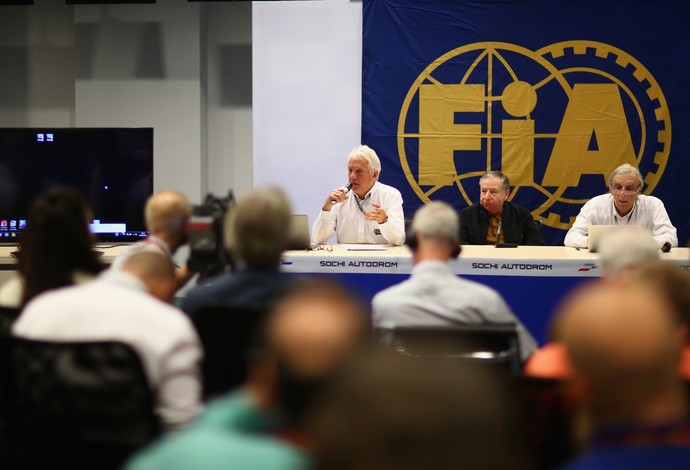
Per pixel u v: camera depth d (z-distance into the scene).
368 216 4.46
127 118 6.09
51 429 1.81
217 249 2.85
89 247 2.24
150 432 1.78
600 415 0.87
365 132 6.00
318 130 6.09
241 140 6.23
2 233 4.84
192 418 1.84
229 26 6.17
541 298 3.81
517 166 5.98
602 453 0.82
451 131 5.98
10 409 2.03
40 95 6.29
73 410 1.78
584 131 5.95
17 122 6.29
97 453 1.80
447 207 2.54
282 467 0.96
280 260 2.26
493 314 2.39
